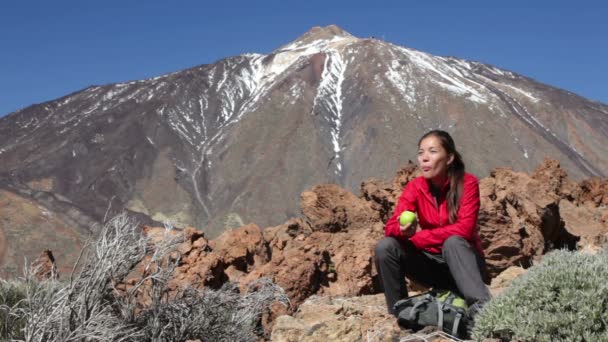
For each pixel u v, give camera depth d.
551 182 17.55
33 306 6.23
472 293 5.52
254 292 8.84
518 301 5.20
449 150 5.88
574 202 17.58
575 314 4.85
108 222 6.78
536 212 12.82
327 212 12.77
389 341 5.68
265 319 8.65
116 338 6.41
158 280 6.95
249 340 7.61
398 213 5.99
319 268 10.02
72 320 6.17
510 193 12.78
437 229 5.76
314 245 10.81
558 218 13.64
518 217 12.23
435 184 5.96
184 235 7.36
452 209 5.81
